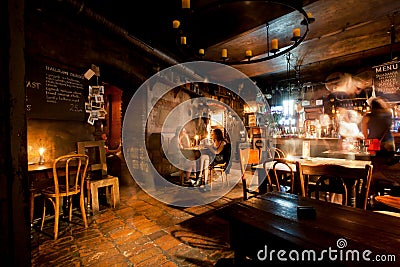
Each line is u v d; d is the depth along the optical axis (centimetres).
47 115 315
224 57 338
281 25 376
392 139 318
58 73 329
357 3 312
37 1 259
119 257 219
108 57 404
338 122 662
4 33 99
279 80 805
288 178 332
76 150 344
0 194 97
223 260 153
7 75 99
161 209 355
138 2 331
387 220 137
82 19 303
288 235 118
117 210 349
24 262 104
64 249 233
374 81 454
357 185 249
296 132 755
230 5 307
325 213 150
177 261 213
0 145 97
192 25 364
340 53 518
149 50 409
